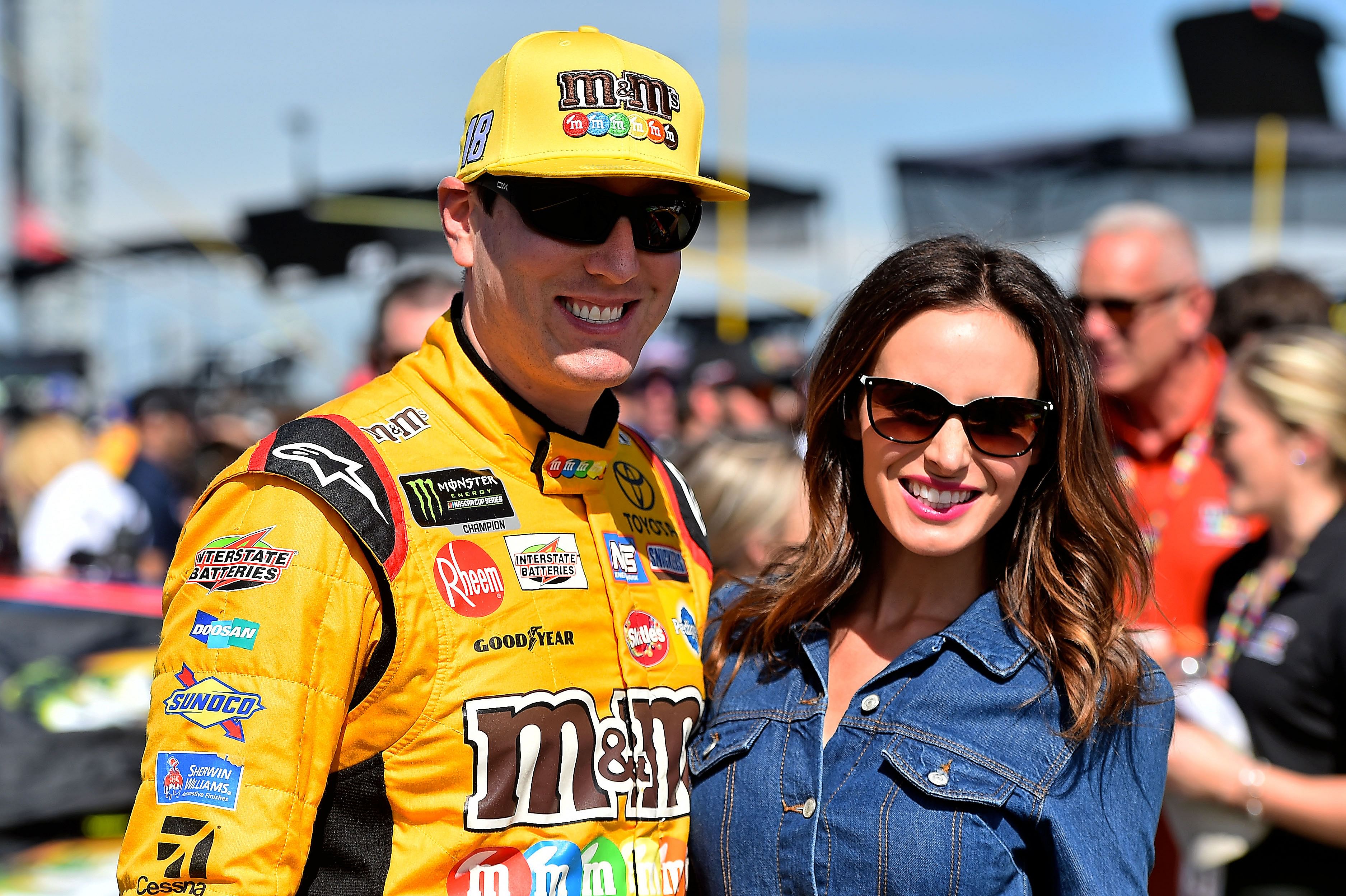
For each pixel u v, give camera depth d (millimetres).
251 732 1421
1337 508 2508
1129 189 6203
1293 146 6145
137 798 1459
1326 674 2383
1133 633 1691
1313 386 2490
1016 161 6312
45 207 14930
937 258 1698
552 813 1561
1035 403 1652
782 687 1805
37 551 5336
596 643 1648
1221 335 3484
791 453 2768
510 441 1651
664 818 1698
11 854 2574
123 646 2992
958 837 1568
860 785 1648
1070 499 1680
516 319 1622
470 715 1515
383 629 1505
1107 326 3152
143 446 7980
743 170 9047
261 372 12391
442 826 1499
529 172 1554
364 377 4031
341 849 1499
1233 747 2381
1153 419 3262
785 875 1665
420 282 3633
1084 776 1603
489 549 1586
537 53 1626
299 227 9164
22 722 2758
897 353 1688
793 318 11234
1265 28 6449
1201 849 2375
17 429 7703
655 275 1668
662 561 1857
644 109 1637
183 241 11328
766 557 2604
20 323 14555
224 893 1370
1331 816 2273
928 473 1668
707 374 7238
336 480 1513
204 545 1533
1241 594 2631
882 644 1798
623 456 1914
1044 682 1642
